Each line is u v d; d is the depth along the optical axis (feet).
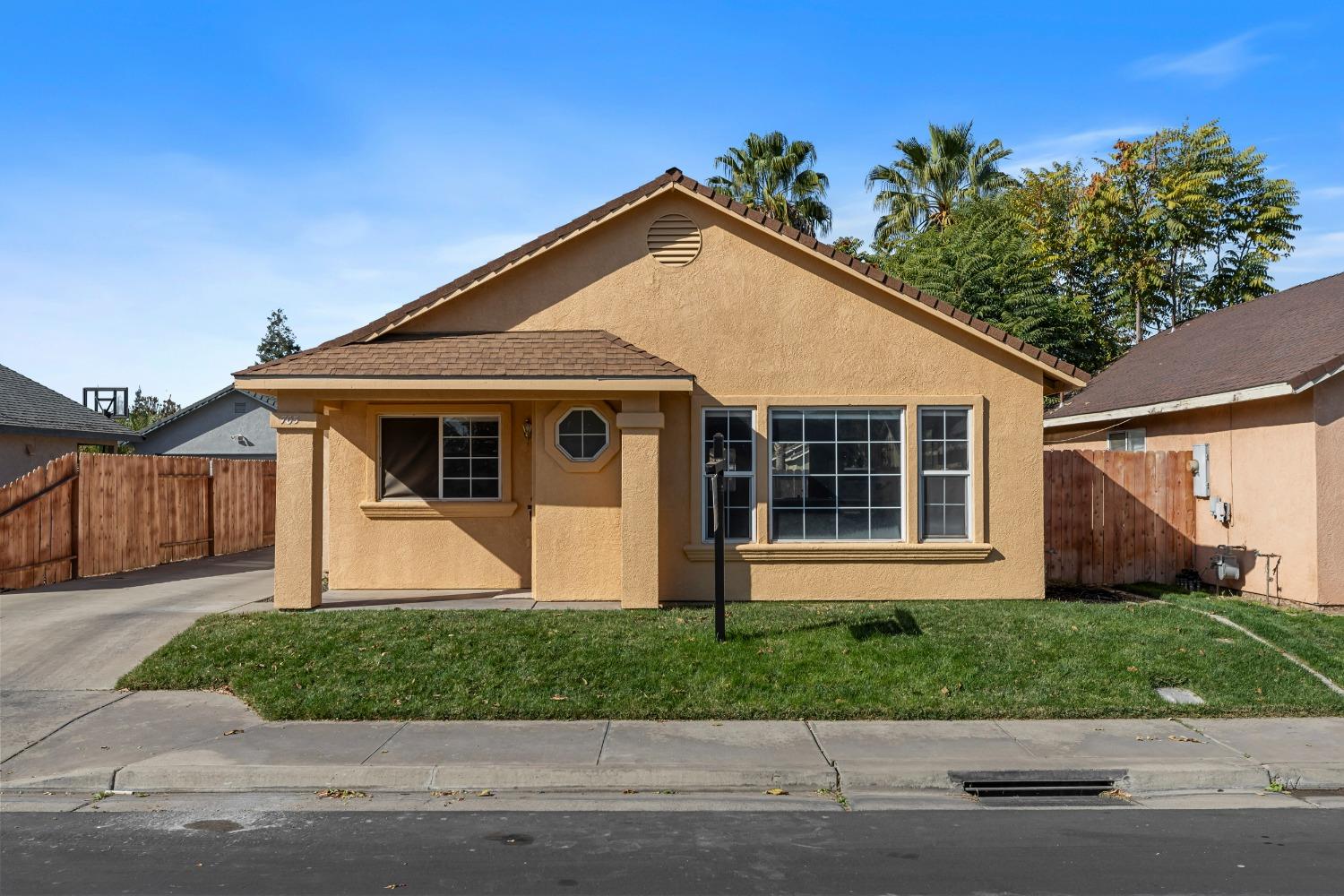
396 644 32.68
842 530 41.81
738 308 41.65
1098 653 32.76
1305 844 20.18
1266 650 33.32
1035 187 119.55
